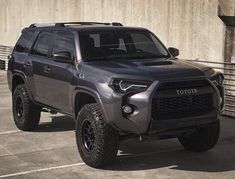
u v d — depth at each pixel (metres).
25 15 20.30
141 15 13.33
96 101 6.35
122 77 6.10
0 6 22.89
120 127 6.15
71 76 7.02
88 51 7.10
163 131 6.11
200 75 6.36
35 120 8.80
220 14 10.96
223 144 7.94
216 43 11.20
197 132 7.20
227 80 10.55
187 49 11.95
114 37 7.44
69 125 9.43
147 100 5.93
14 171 6.55
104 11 14.82
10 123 9.68
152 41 7.76
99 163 6.48
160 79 6.04
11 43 21.97
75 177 6.26
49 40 8.05
